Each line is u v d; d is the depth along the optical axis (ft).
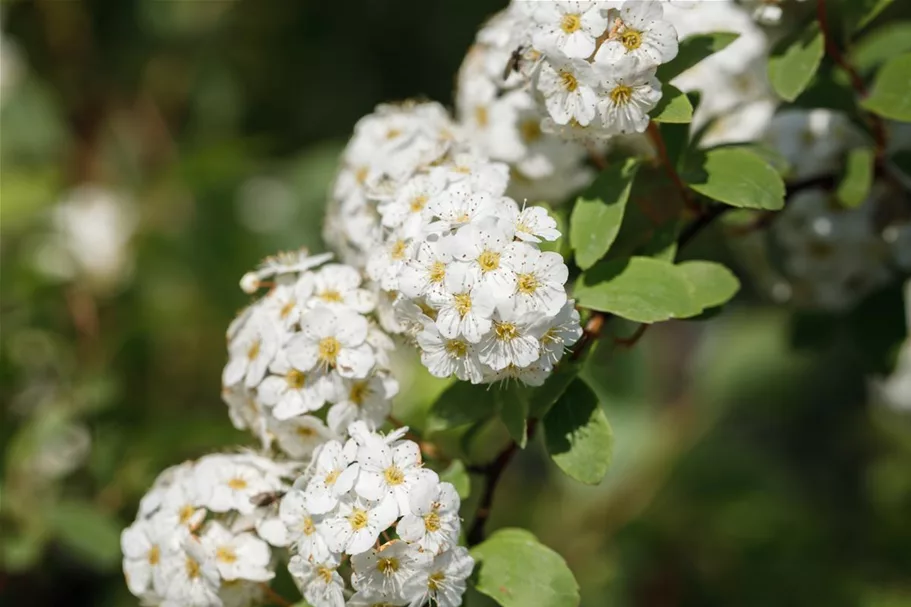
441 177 1.16
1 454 1.50
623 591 1.65
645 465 1.67
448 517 1.11
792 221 1.32
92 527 1.46
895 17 1.54
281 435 1.17
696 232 1.23
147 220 1.80
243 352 1.19
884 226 1.32
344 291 1.17
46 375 1.59
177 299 1.72
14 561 1.46
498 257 1.11
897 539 1.67
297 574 1.14
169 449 1.49
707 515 1.67
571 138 1.17
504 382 1.15
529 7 1.15
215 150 1.70
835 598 1.60
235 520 1.18
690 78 1.32
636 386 1.65
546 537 1.66
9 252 1.75
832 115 1.29
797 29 1.25
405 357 1.39
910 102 1.22
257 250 1.72
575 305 1.15
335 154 1.77
